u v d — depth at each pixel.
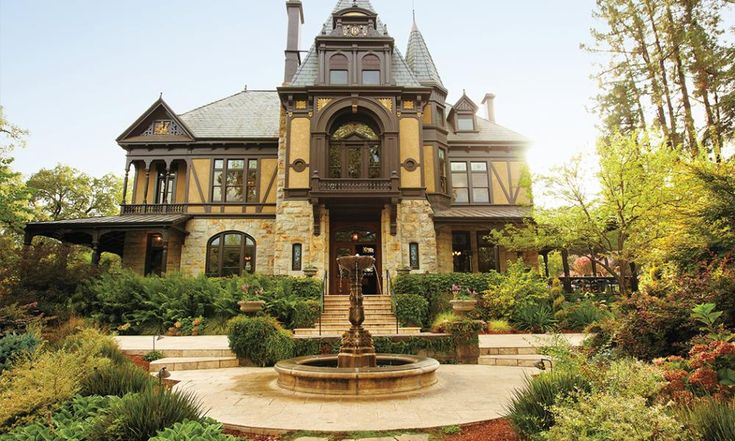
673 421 3.22
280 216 18.56
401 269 16.95
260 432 5.20
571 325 14.48
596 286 19.25
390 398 6.70
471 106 24.23
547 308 14.91
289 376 7.46
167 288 14.80
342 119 19.80
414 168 19.25
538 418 4.32
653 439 3.24
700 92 18.42
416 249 18.58
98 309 14.05
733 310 6.21
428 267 18.41
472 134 23.80
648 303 6.97
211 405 6.29
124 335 13.45
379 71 19.95
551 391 4.50
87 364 5.79
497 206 22.52
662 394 4.55
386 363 9.05
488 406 6.16
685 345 6.07
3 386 5.09
